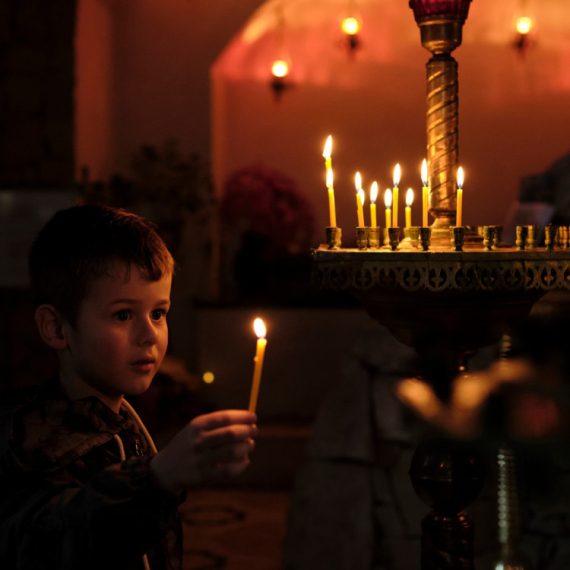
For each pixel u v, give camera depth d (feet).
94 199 15.47
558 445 2.02
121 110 17.49
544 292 3.36
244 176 16.84
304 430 14.85
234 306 16.15
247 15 17.10
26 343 14.90
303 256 16.65
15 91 14.96
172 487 2.25
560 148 18.43
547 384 2.10
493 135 18.69
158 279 2.95
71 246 2.89
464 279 3.11
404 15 18.78
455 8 3.53
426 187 3.69
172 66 17.33
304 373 16.02
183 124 17.37
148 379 2.96
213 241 17.34
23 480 2.56
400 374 9.14
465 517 3.33
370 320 15.78
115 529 2.25
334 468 8.95
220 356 16.19
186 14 17.26
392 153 18.95
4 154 14.94
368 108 19.01
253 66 19.12
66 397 2.97
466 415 2.22
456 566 3.27
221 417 2.21
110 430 2.87
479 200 18.78
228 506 13.32
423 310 3.30
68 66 14.96
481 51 18.62
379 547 8.66
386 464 8.88
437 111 3.61
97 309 2.85
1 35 14.90
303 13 18.86
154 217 16.12
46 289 2.96
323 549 8.64
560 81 18.38
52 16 14.92
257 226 16.71
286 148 19.20
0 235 14.85
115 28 17.34
